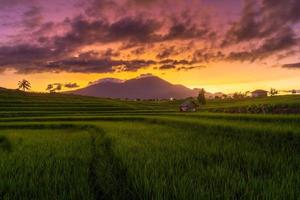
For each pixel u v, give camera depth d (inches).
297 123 725.9
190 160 327.9
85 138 697.0
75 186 236.5
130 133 719.1
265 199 193.2
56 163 337.7
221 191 209.0
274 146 461.1
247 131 602.9
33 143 580.7
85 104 3646.7
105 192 247.0
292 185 216.8
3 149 531.8
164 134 682.2
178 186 219.5
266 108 1696.6
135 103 5295.3
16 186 240.1
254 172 279.4
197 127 842.8
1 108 2780.5
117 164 346.0
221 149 415.5
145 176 245.4
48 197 213.3
